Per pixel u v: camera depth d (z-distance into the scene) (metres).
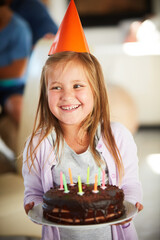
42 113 1.27
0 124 2.60
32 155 1.23
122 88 4.11
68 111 1.14
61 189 1.09
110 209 0.98
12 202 1.77
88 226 0.94
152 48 5.06
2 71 3.96
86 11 5.54
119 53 5.06
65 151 1.21
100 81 1.24
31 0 4.05
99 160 1.20
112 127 1.27
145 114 5.25
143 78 5.12
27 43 4.01
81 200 0.97
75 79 1.14
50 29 4.04
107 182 1.22
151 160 3.90
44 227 1.18
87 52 1.19
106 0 5.51
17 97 3.88
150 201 2.83
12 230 1.75
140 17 5.55
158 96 5.18
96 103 1.22
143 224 2.44
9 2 3.96
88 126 1.22
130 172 1.24
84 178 1.20
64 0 5.21
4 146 2.36
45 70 1.19
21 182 2.00
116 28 5.56
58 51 1.17
